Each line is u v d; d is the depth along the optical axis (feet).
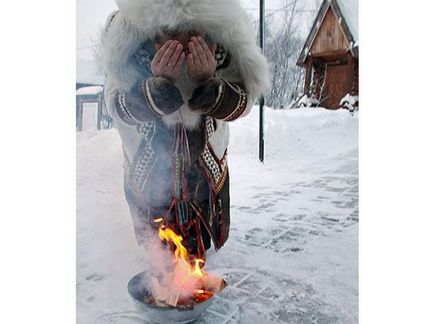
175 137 3.61
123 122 3.54
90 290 3.86
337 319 3.71
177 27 3.26
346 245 4.11
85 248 3.95
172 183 3.72
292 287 3.90
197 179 3.78
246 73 3.49
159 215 3.82
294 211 4.35
